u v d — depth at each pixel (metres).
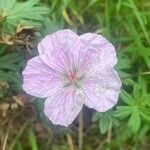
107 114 0.07
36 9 0.08
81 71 0.07
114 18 0.08
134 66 0.08
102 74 0.07
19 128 0.08
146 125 0.08
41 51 0.06
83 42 0.07
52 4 0.08
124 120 0.08
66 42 0.06
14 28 0.07
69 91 0.07
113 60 0.06
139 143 0.08
